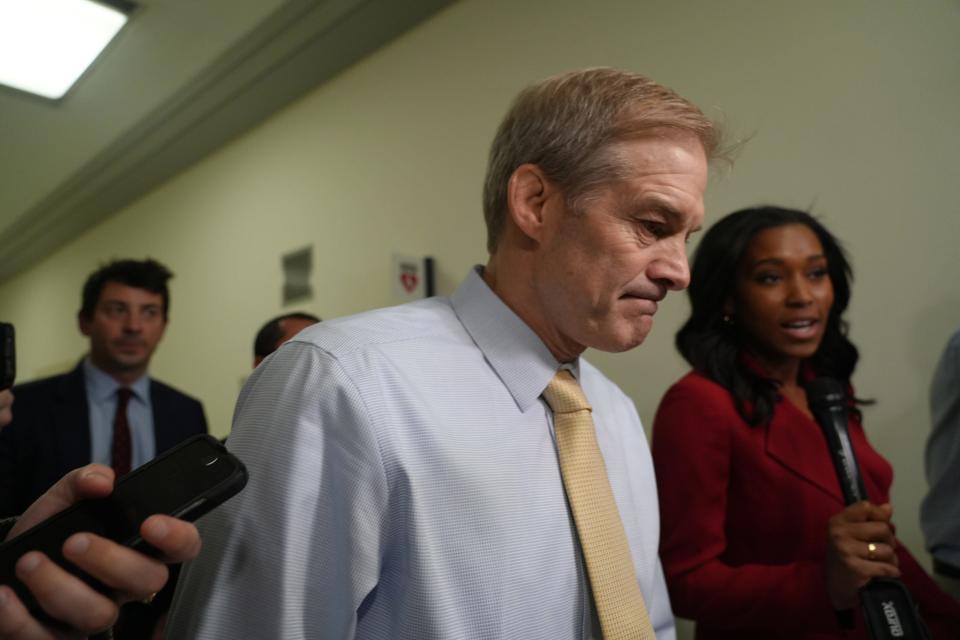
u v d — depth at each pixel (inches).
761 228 50.4
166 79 132.6
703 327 52.1
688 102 29.3
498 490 27.4
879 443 63.2
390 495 25.9
